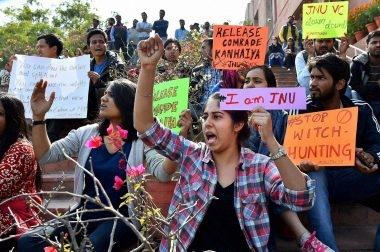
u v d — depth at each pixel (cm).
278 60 1489
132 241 380
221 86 521
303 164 388
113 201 379
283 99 330
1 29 3116
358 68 557
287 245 399
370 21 1198
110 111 387
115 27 1541
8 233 378
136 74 655
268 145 302
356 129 401
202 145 337
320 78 420
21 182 387
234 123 329
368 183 407
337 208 451
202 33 1077
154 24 1659
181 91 463
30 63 588
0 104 394
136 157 380
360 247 406
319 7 677
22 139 401
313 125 396
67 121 618
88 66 588
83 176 394
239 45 485
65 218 246
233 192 321
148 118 327
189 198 323
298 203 302
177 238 247
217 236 318
